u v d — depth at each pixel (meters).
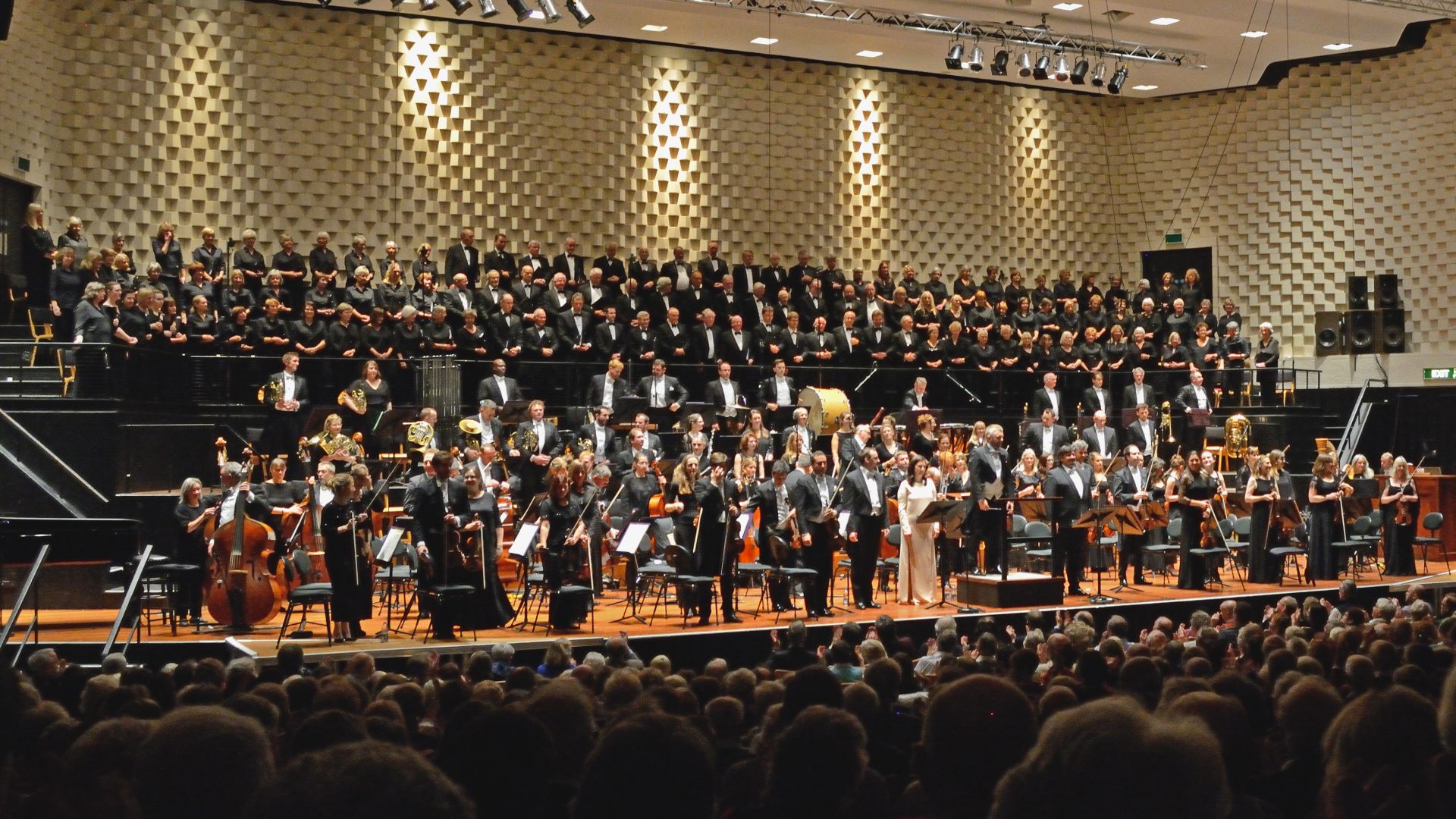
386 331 19.38
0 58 18.61
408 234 22.52
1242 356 23.59
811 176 25.61
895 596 16.78
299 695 6.97
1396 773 3.12
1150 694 6.84
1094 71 23.92
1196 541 16.92
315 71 21.84
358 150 22.14
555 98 23.61
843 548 15.85
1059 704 5.27
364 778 1.75
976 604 15.56
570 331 20.36
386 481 13.36
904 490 16.14
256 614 13.30
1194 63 25.66
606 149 23.98
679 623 14.33
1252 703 5.89
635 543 13.59
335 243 22.00
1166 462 21.20
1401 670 6.32
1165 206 27.69
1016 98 27.41
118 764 3.41
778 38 24.02
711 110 24.84
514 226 23.31
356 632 12.68
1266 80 27.03
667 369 20.30
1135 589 16.95
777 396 20.41
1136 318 24.42
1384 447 25.02
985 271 27.08
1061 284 25.30
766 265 25.20
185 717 2.39
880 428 17.72
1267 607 13.05
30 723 4.71
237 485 13.73
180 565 13.51
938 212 26.70
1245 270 27.05
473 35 23.00
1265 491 17.52
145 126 20.81
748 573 15.04
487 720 3.00
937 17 23.44
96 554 12.14
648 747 2.54
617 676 6.54
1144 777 1.90
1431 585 17.34
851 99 26.00
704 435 18.58
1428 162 25.44
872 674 7.19
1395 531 18.53
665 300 21.78
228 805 2.30
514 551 12.78
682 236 24.61
